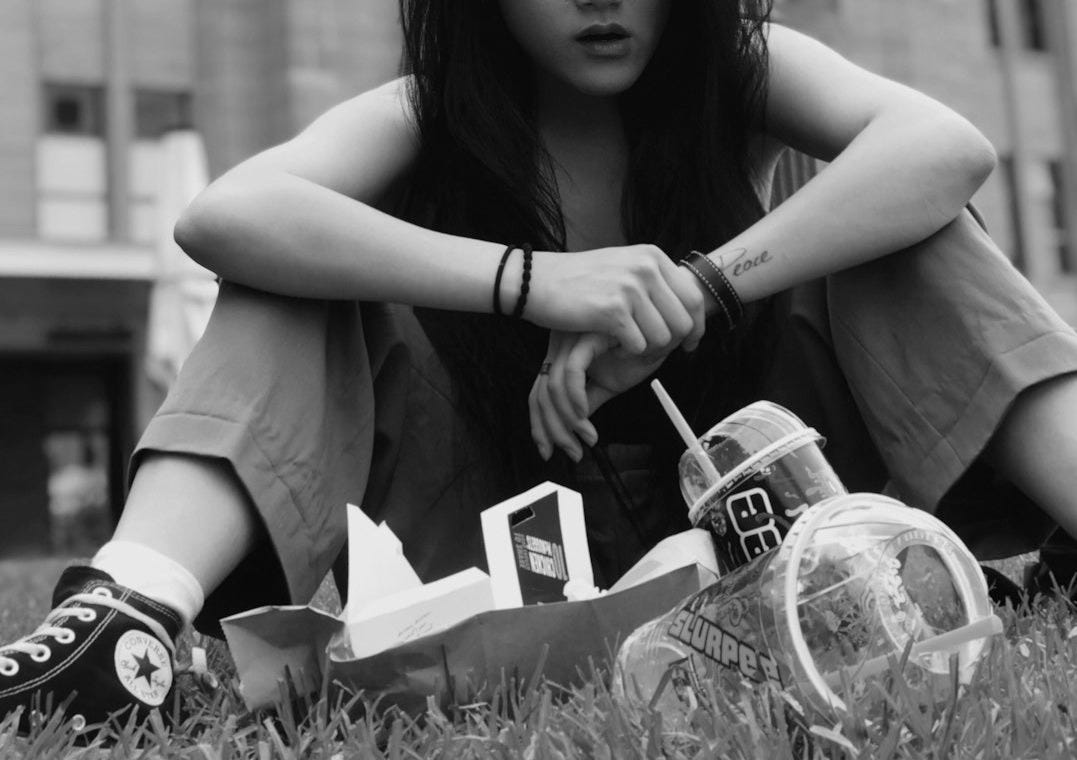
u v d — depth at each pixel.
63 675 1.46
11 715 1.42
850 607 1.27
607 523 1.99
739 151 2.06
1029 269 18.98
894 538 1.29
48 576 5.45
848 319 1.93
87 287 15.05
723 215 2.02
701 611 1.36
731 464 1.55
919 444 1.87
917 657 1.28
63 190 15.54
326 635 1.52
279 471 1.72
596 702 1.42
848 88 2.02
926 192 1.85
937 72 18.45
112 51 15.59
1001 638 1.46
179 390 1.71
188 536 1.64
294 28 15.60
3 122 15.23
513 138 2.01
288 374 1.76
